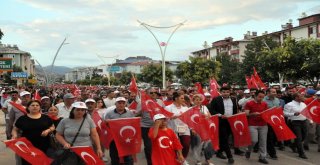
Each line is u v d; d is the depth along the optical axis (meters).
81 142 6.85
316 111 10.94
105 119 8.31
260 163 10.21
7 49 128.25
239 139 10.44
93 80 116.62
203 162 10.31
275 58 28.92
